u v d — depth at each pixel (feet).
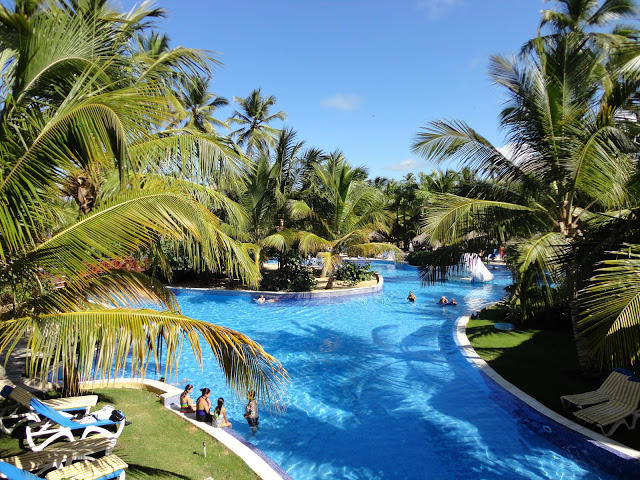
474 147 34.94
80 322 14.03
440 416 30.50
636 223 22.49
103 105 12.77
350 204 82.84
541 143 32.86
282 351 46.24
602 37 62.08
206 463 21.09
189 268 78.18
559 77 33.09
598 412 25.64
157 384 31.22
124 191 16.30
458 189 41.75
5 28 17.10
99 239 14.71
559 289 30.30
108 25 23.04
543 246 29.68
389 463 24.93
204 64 29.04
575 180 29.04
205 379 38.11
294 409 32.01
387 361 42.70
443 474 23.73
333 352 45.83
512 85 33.94
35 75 16.02
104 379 32.22
